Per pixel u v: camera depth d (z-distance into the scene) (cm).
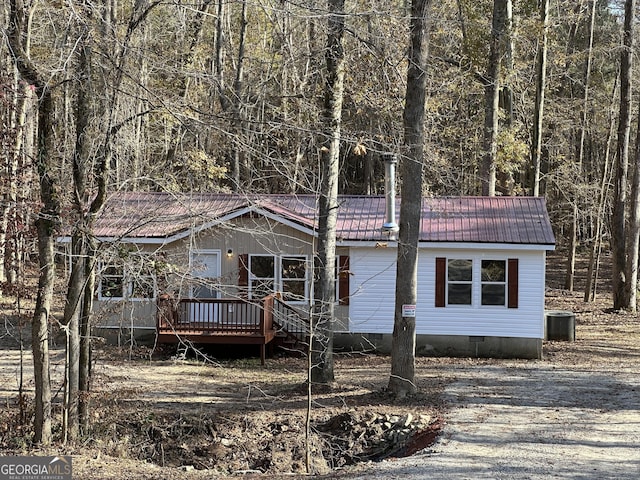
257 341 2142
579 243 4491
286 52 1677
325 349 1762
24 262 1334
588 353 2294
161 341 2150
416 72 1568
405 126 1595
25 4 1231
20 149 1284
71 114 1352
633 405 1598
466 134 3078
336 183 1767
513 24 2911
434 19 1575
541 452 1264
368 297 2338
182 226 2175
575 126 3588
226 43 3381
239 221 2261
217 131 1235
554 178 3762
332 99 1666
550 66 3622
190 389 1794
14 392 1633
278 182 2672
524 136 3547
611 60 4078
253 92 1638
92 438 1376
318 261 1789
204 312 2278
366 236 2306
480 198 2502
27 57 1180
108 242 1327
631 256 3061
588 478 1123
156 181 1361
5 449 1256
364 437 1474
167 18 1712
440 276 2303
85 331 1363
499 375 1956
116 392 1405
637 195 3034
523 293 2270
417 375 1955
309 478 1228
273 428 1531
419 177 1627
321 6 1429
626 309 3062
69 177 1298
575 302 3359
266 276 2291
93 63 1189
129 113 1332
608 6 4075
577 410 1555
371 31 1472
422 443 1381
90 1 1184
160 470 1282
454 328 2298
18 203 1236
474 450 1285
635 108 4175
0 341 2208
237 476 1277
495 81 2847
